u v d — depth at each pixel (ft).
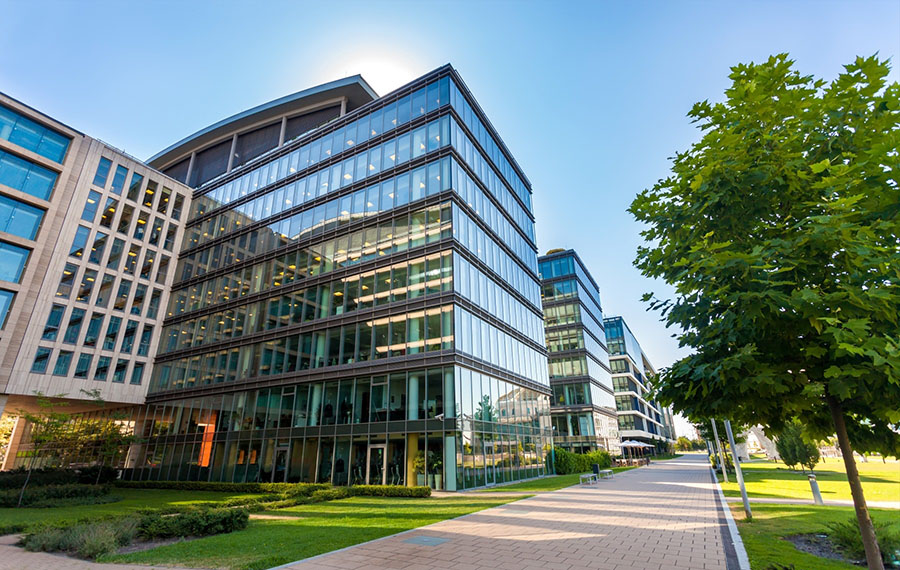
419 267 93.71
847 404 19.97
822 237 17.11
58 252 116.88
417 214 98.37
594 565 28.68
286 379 100.89
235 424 105.09
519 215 140.26
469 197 104.68
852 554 29.07
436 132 102.73
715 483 84.99
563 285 206.59
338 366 94.58
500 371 102.22
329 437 89.66
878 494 62.34
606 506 55.47
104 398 120.06
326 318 101.65
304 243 115.24
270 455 95.96
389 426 84.28
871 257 16.70
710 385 19.69
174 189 151.94
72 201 122.21
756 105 22.40
